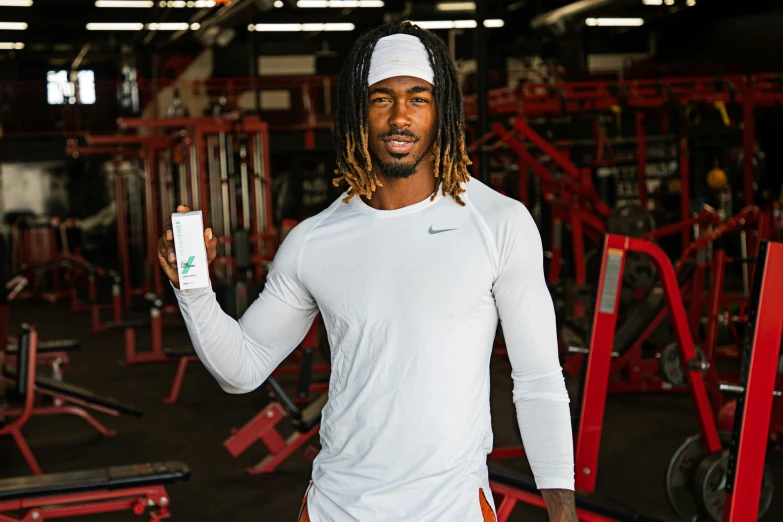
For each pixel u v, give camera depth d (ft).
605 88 27.76
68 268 48.75
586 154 43.73
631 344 19.13
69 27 59.16
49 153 47.57
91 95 47.75
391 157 4.54
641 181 30.42
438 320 4.42
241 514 12.01
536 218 41.47
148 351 27.76
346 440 4.54
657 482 13.01
